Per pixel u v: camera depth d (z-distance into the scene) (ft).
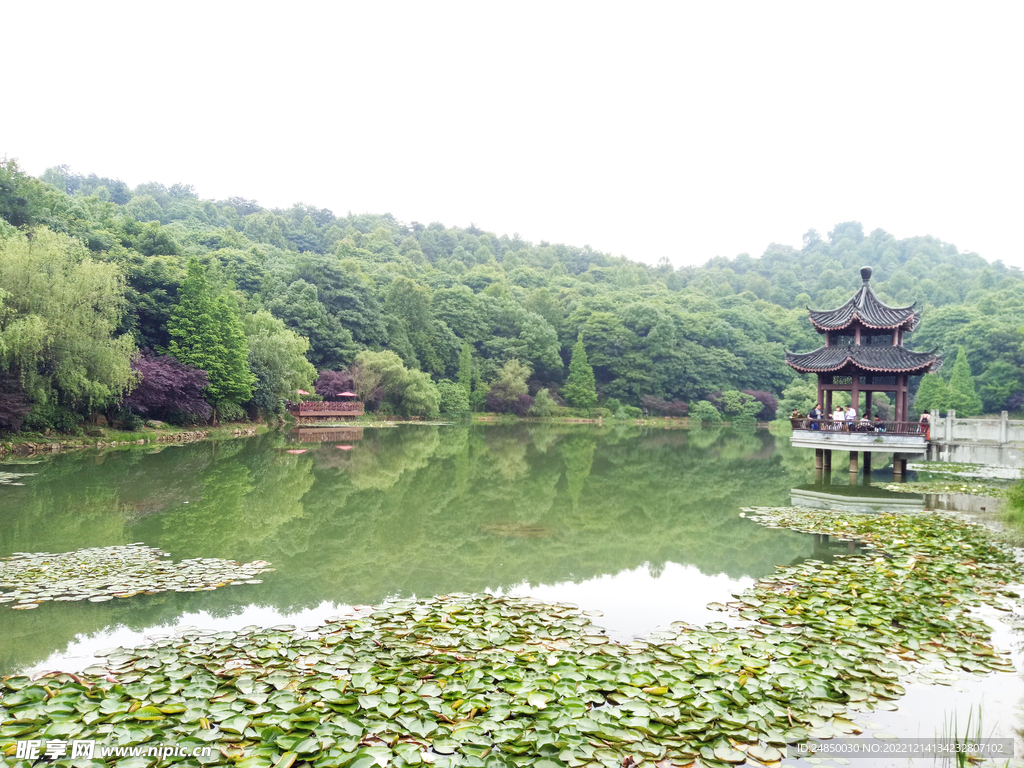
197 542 45.98
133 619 30.37
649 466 103.24
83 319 94.63
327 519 55.93
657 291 414.00
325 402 188.75
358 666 23.90
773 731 20.24
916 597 33.06
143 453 94.84
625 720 20.34
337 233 486.79
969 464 83.10
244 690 21.71
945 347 272.10
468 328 283.38
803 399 247.91
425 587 36.99
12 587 33.99
